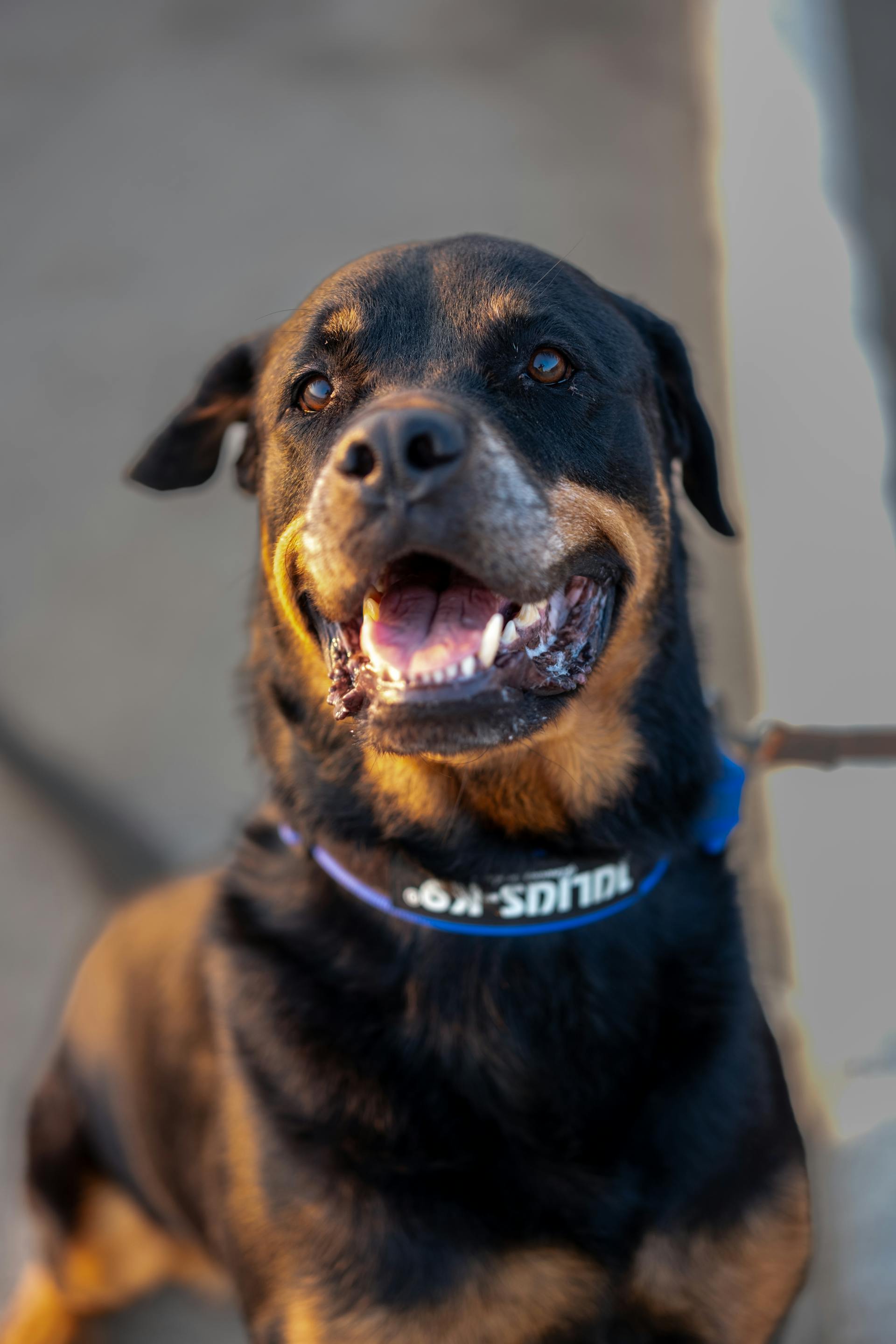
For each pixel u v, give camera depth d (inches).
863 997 137.7
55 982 163.3
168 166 378.3
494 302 96.3
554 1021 96.3
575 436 96.0
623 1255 93.4
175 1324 133.8
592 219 305.4
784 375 230.5
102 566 237.0
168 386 281.0
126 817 173.5
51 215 360.8
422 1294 91.6
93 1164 133.0
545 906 96.8
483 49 424.2
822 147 293.7
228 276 317.4
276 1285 96.0
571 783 96.9
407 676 87.9
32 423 276.7
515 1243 91.9
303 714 100.9
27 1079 153.2
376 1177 92.6
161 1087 117.4
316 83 416.2
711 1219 95.1
